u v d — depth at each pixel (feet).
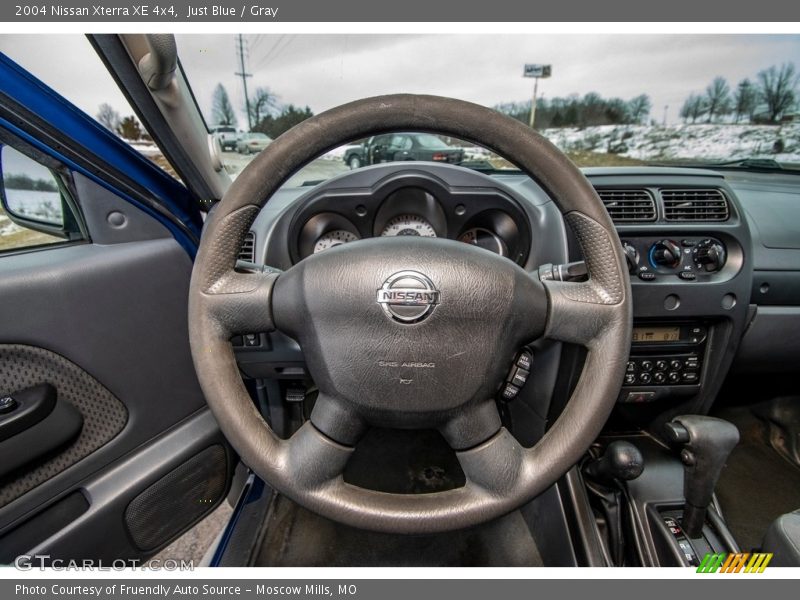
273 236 3.00
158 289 2.83
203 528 3.68
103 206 2.60
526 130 1.58
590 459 3.69
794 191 4.19
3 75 2.00
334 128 1.57
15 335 2.17
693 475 2.61
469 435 1.73
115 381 2.62
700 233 3.11
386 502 1.68
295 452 1.72
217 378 1.68
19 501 2.27
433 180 2.88
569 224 1.71
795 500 3.71
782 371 3.89
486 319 1.64
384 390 1.69
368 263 1.64
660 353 3.40
